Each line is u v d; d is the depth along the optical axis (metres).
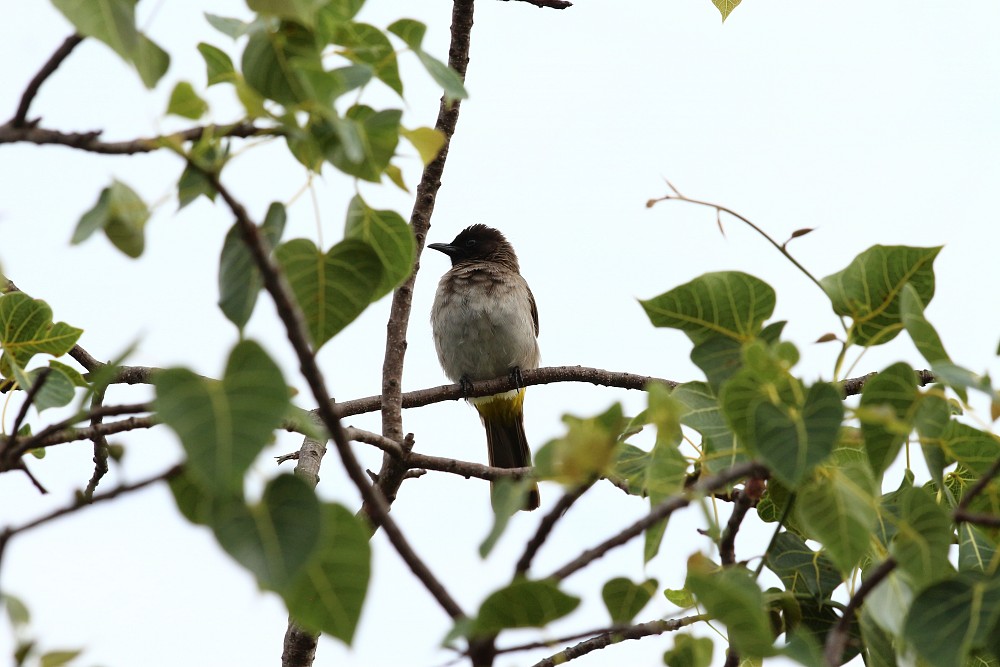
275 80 4.68
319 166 5.20
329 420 4.53
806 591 6.66
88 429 5.67
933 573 5.21
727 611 4.74
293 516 4.39
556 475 4.55
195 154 4.40
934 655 4.73
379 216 5.76
